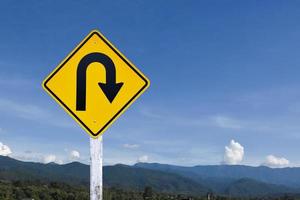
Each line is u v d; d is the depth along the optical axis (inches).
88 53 204.4
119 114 203.2
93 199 197.6
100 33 205.2
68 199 4114.2
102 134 201.6
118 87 203.8
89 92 202.7
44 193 4173.2
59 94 202.2
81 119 201.6
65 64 203.2
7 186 4315.9
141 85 204.5
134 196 4621.1
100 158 200.1
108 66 204.4
